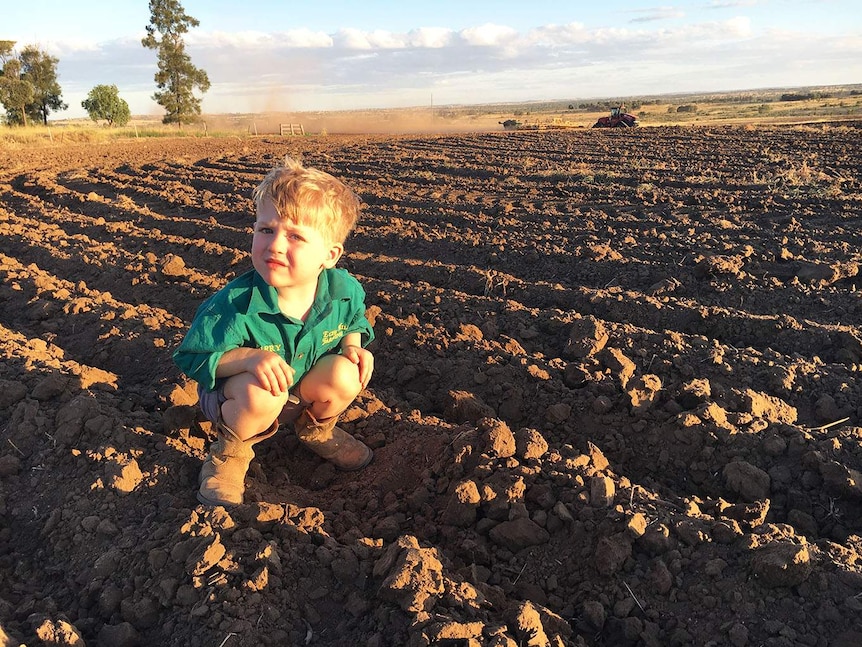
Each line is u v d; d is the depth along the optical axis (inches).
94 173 242.5
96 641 35.7
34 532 44.4
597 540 41.5
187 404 60.7
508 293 98.0
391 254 122.6
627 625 36.9
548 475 46.7
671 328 85.0
